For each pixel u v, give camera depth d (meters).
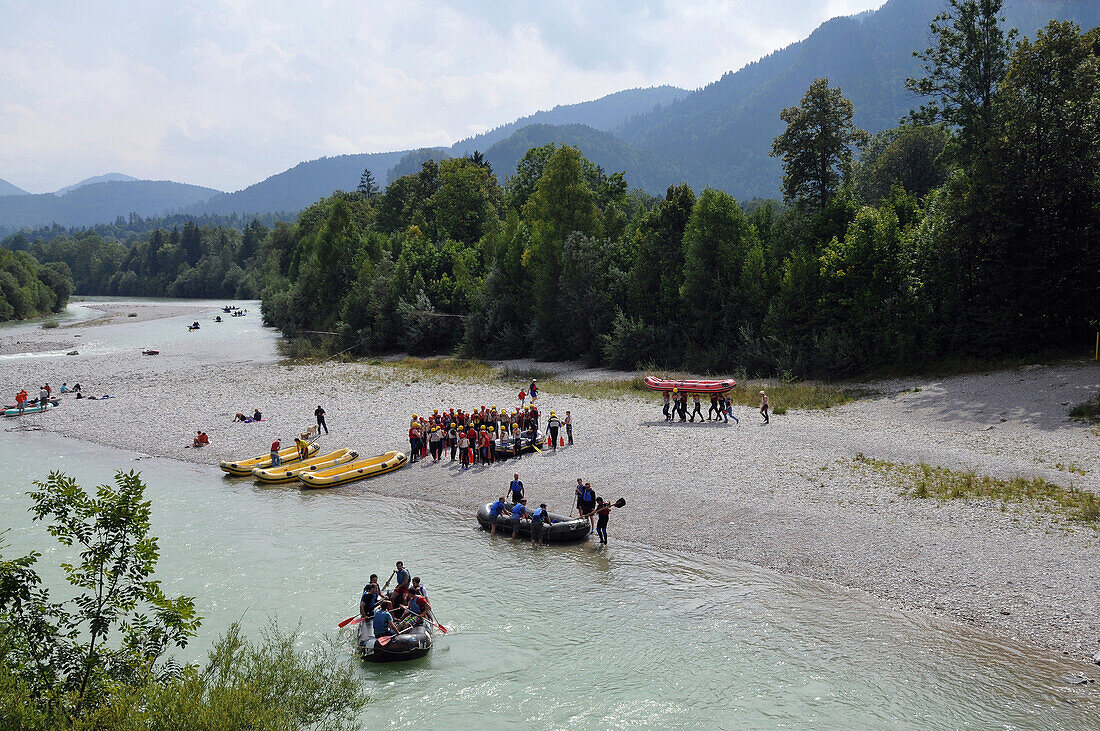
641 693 13.31
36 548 20.38
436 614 16.67
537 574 18.66
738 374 45.06
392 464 28.70
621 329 52.38
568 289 57.41
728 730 12.14
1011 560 17.22
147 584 9.30
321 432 35.25
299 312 86.00
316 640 15.47
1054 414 28.92
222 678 10.24
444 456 30.50
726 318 48.91
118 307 155.38
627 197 85.19
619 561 19.22
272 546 20.97
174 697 8.48
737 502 22.36
